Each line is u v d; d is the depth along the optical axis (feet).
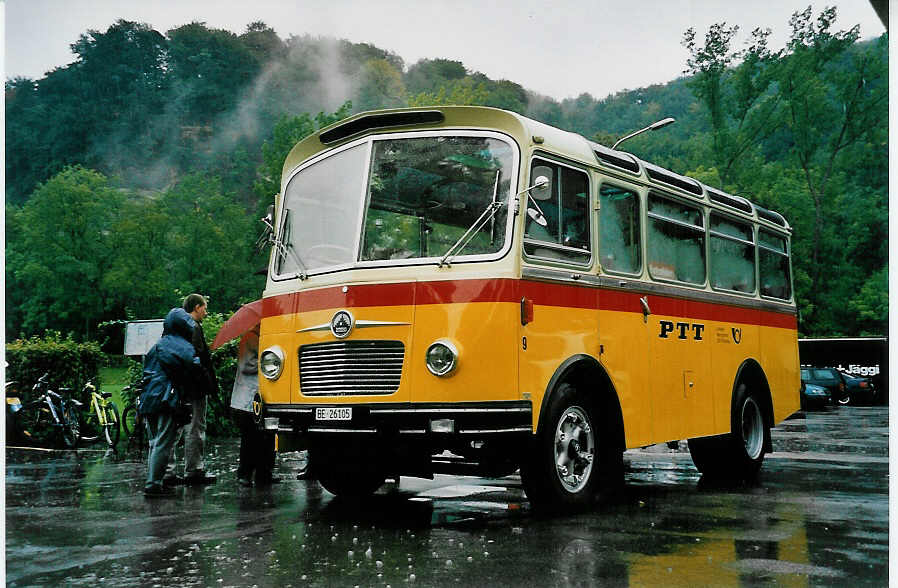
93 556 18.11
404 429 21.15
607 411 24.68
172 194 258.78
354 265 22.80
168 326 28.50
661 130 246.68
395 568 16.66
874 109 152.46
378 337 21.72
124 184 476.13
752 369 33.65
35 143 472.03
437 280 21.49
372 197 23.39
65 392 45.68
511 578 15.80
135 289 240.73
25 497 27.25
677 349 28.40
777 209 164.25
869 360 123.95
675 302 28.55
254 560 17.53
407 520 22.31
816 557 17.53
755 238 35.63
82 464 37.45
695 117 243.40
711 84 158.51
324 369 22.67
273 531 20.83
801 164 163.53
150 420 27.66
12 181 455.22
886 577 15.85
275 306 24.53
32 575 16.49
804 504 25.05
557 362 22.54
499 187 22.00
